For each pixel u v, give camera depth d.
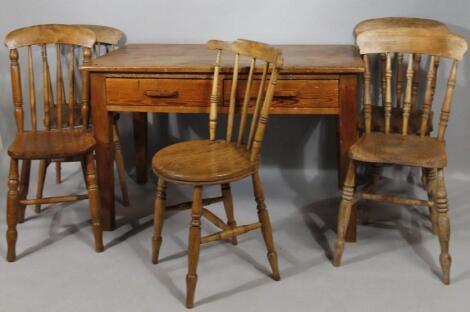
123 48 2.94
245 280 2.30
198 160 2.23
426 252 2.46
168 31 3.09
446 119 2.39
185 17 3.06
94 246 2.56
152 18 3.08
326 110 2.41
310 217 2.80
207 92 2.47
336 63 2.43
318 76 2.37
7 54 3.18
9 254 2.44
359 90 3.04
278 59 2.10
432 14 2.92
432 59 2.41
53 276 2.34
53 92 3.22
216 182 2.08
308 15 2.98
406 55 2.93
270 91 2.14
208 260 2.44
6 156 3.33
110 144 2.57
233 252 2.50
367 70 2.48
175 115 3.22
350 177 2.30
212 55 2.71
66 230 2.71
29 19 3.12
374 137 2.43
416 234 2.61
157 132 3.25
